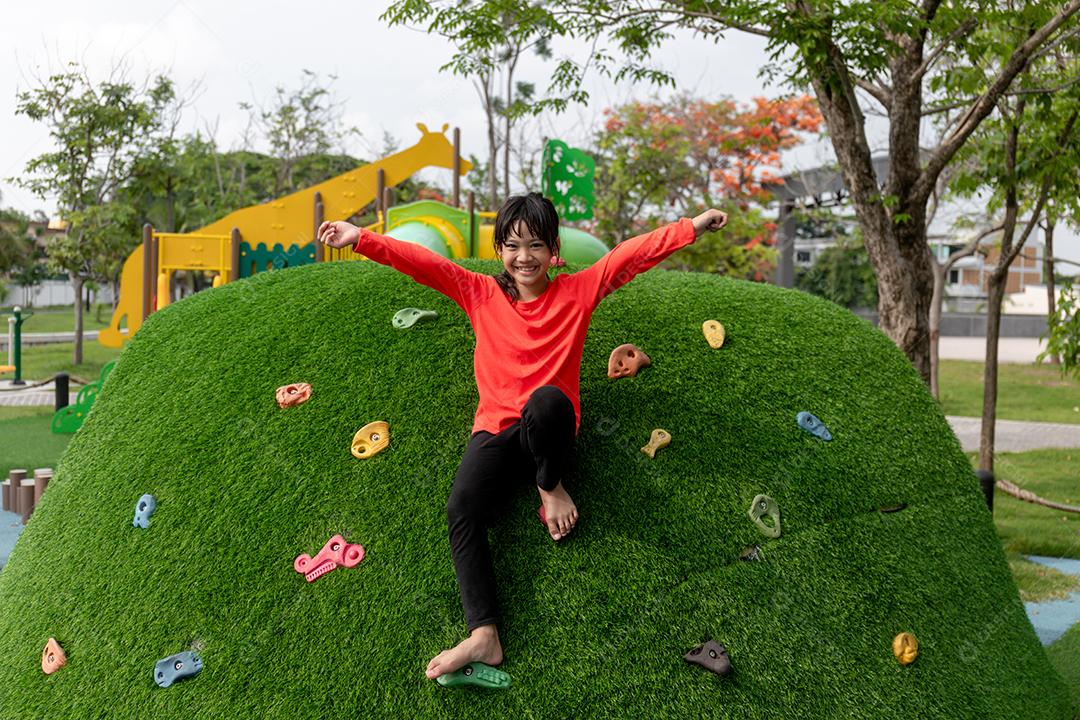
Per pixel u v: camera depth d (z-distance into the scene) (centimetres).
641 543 327
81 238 2405
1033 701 367
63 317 5097
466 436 353
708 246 1759
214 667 309
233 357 415
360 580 317
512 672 295
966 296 5581
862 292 4372
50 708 329
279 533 335
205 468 368
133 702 313
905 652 329
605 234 1900
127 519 368
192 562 338
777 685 306
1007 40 819
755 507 339
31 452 1216
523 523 327
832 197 2138
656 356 390
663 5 850
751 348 405
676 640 307
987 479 648
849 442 379
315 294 443
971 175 950
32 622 367
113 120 2266
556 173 929
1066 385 2331
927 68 766
